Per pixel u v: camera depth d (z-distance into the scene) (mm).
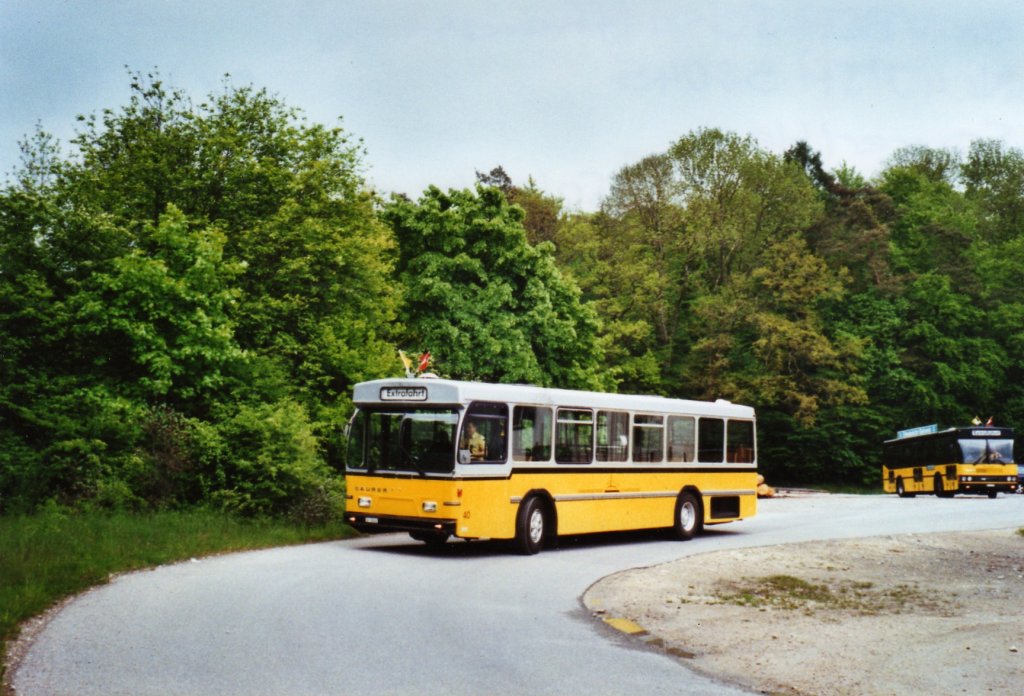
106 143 30688
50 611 11195
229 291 25172
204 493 21125
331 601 12336
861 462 61875
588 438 20219
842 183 83062
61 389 22312
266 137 31688
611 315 56875
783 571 17094
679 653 10305
